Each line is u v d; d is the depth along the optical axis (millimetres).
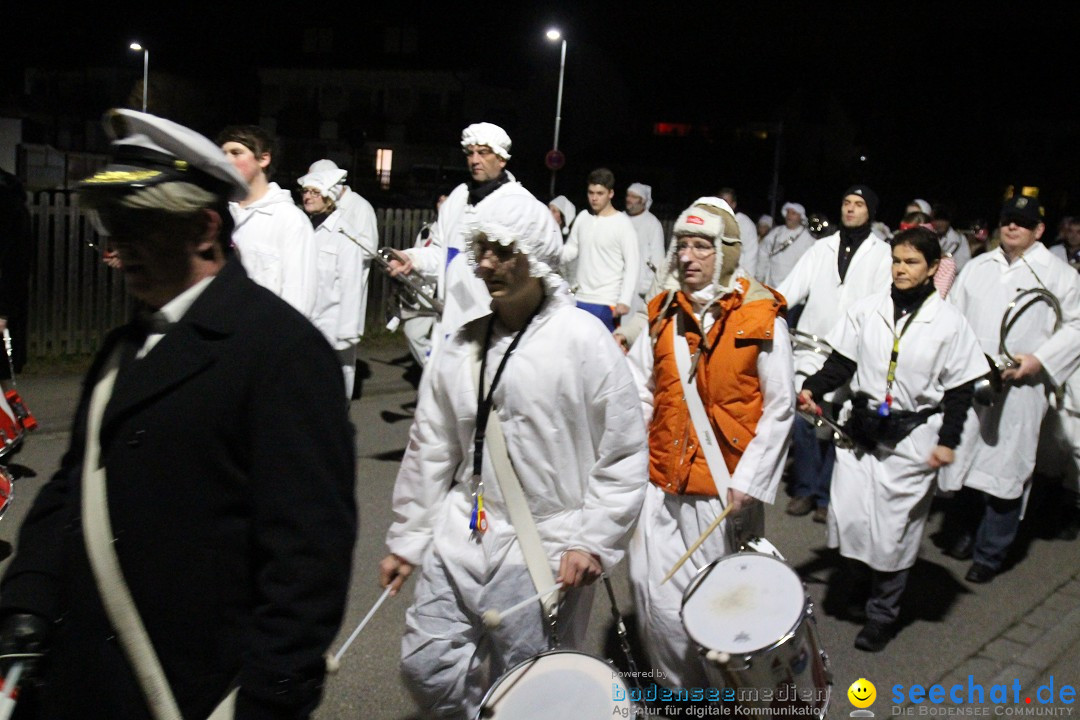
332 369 1980
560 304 2930
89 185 1880
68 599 1954
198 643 1905
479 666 3082
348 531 1949
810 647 3303
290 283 5004
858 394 4852
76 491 1970
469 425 2967
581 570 2910
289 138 48750
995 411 5832
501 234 2785
